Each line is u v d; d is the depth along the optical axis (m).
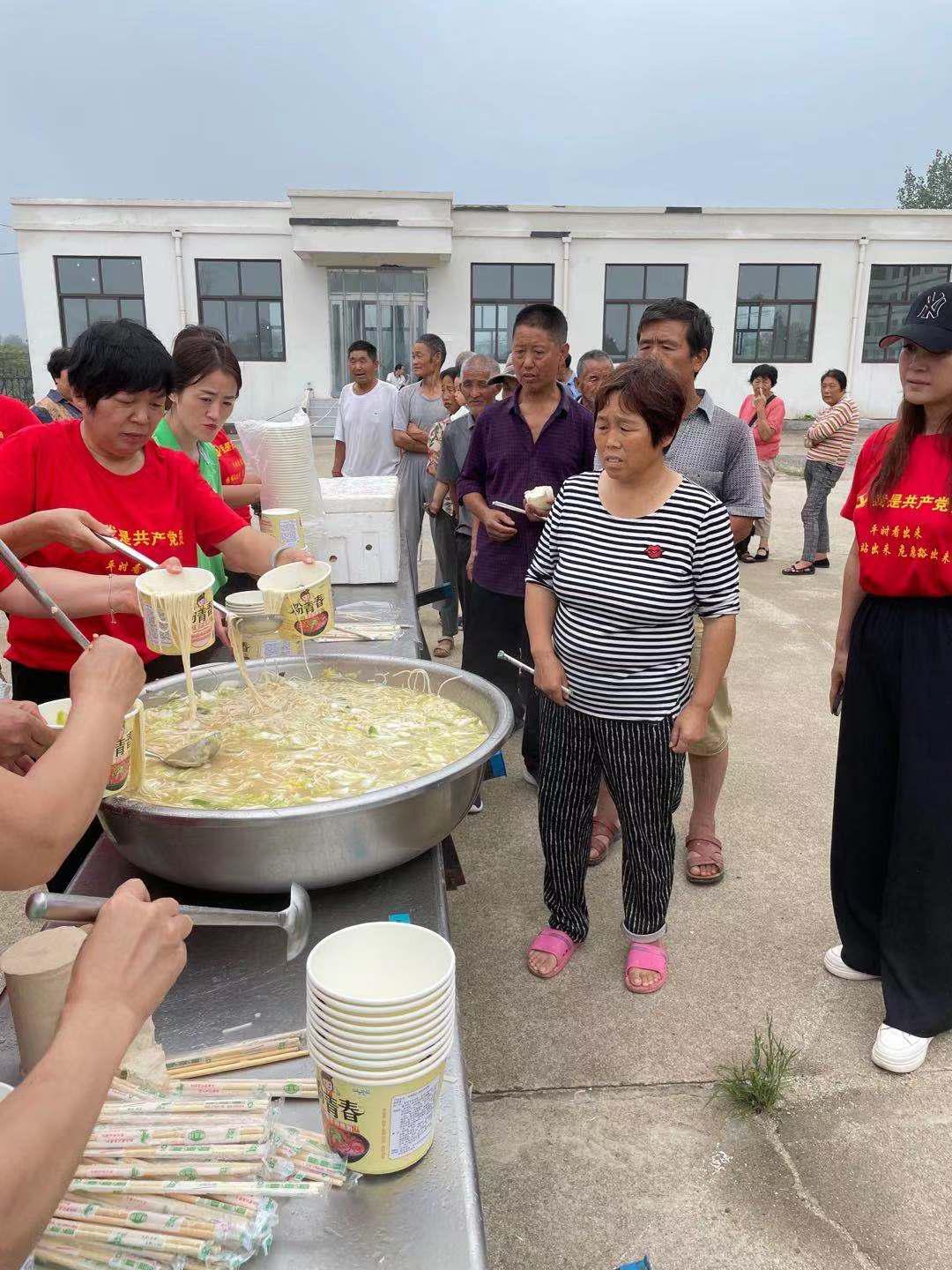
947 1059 2.25
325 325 18.69
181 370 2.63
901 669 2.15
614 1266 1.73
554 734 2.37
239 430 3.25
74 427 2.02
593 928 2.78
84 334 1.87
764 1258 1.74
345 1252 0.87
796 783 3.78
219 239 18.03
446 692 2.01
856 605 2.38
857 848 2.40
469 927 2.78
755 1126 2.05
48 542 1.76
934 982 2.21
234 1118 0.95
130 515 2.05
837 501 11.62
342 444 5.74
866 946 2.48
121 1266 0.82
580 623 2.22
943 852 2.12
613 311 18.84
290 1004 1.22
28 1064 1.06
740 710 4.60
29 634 2.04
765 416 7.85
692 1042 2.31
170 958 0.80
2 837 0.73
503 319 18.94
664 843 2.37
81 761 0.81
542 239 18.31
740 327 18.98
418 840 1.44
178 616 1.67
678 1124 2.06
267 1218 0.86
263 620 2.00
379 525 3.44
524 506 3.32
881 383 19.42
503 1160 1.97
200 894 1.45
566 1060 2.25
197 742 1.69
